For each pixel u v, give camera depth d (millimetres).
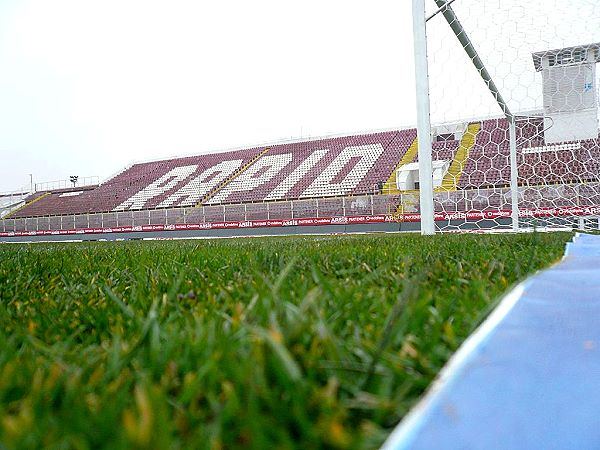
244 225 20000
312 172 24344
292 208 19328
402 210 17406
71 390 602
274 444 482
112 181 30984
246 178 25828
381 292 1257
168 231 21719
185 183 27438
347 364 668
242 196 24000
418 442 480
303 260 2223
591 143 12359
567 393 623
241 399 559
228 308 1141
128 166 32469
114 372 698
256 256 2461
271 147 28688
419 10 6406
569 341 810
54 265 2805
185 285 1603
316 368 648
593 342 803
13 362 758
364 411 567
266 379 610
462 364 677
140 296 1359
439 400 569
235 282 1661
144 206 26016
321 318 792
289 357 591
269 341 619
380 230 17516
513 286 1204
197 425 544
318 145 27031
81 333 1116
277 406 537
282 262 2150
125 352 797
